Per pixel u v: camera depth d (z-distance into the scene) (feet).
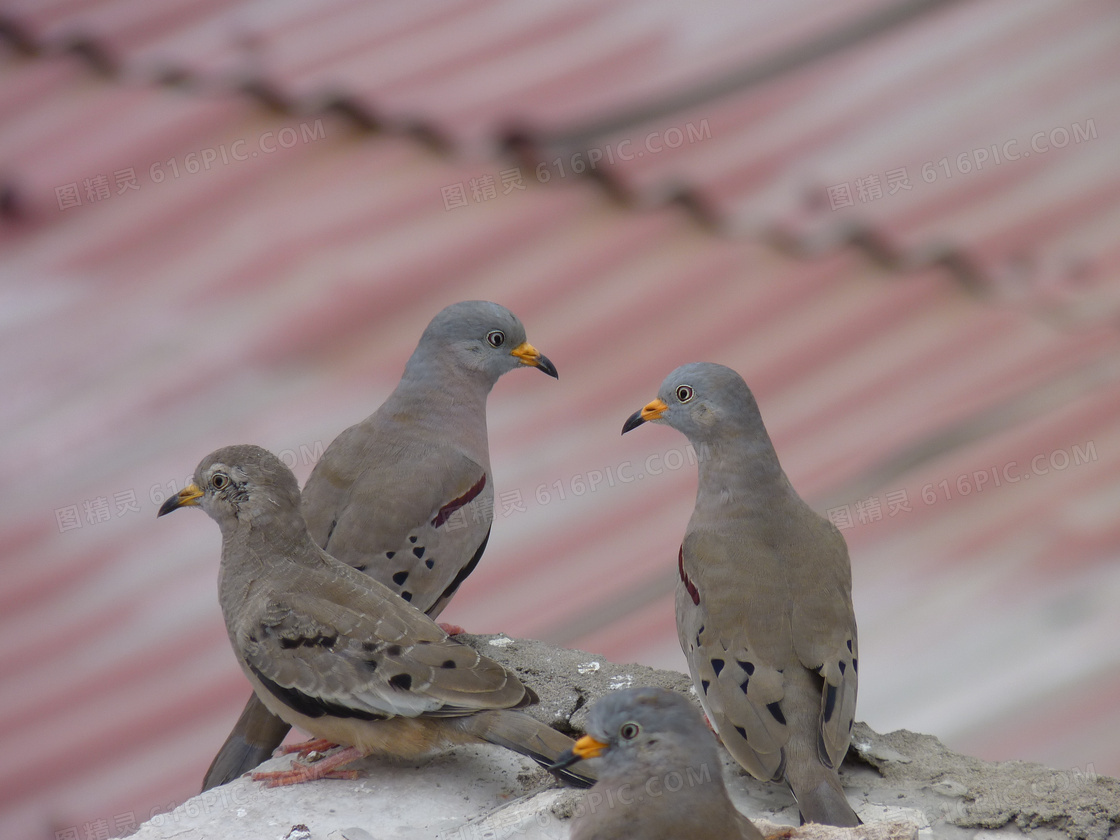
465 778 30.99
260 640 30.66
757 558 30.76
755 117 54.90
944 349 50.01
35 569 45.09
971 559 44.86
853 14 57.06
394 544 36.65
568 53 56.08
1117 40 57.57
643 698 24.68
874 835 25.72
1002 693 41.34
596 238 52.21
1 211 52.60
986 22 57.77
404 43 56.44
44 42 57.72
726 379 32.22
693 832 24.25
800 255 52.34
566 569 45.03
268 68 55.83
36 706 42.42
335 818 29.45
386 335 49.52
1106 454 47.06
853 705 29.32
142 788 40.57
